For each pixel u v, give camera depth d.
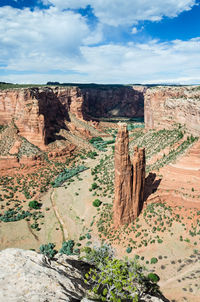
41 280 13.23
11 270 13.08
